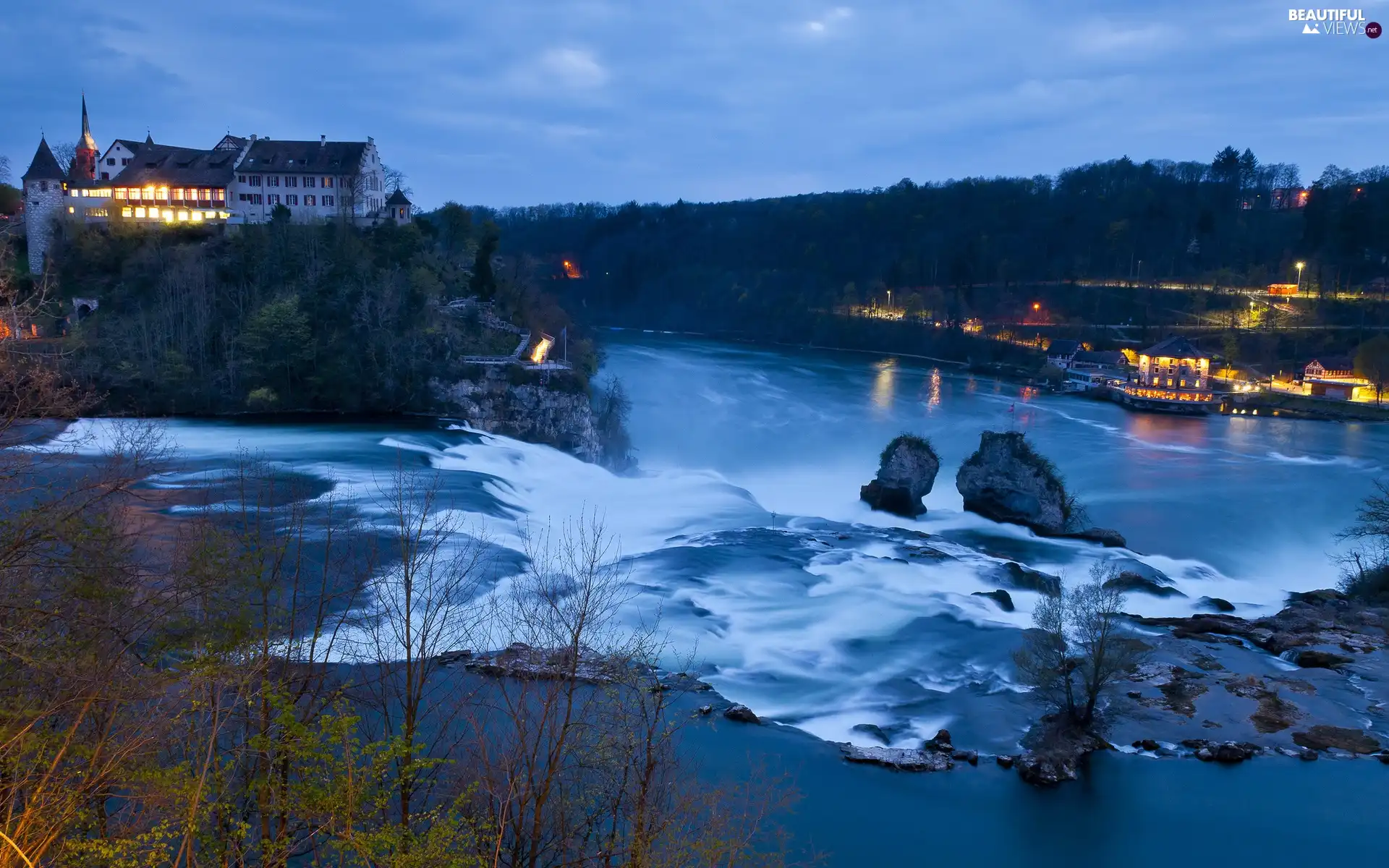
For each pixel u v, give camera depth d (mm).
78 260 107312
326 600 23469
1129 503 81812
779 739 33844
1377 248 198125
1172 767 34250
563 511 67062
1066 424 121000
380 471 67000
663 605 45906
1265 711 38938
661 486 77750
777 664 40344
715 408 124688
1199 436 114125
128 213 118062
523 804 18594
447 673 30844
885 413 124375
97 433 73000
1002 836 29219
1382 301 181625
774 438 113250
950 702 37688
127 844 15336
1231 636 48125
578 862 19172
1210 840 29797
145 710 18109
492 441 85375
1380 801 32469
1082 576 59594
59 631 18219
